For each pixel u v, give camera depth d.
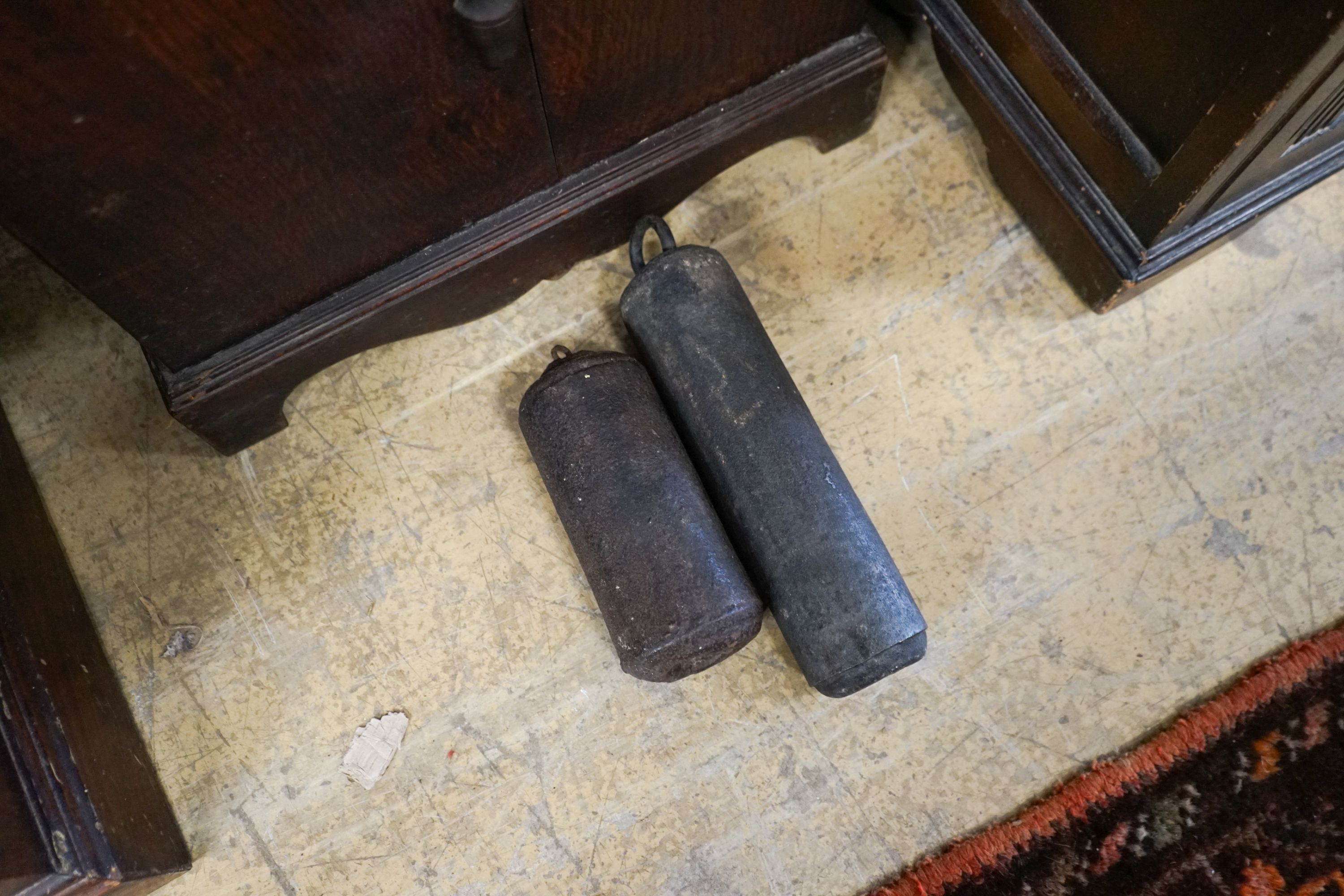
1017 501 1.61
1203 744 1.49
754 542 1.40
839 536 1.36
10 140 0.99
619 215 1.59
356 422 1.65
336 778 1.52
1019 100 1.57
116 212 1.14
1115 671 1.54
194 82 1.05
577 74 1.33
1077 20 1.42
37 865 1.22
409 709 1.54
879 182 1.75
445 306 1.56
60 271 1.18
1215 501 1.60
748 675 1.55
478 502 1.62
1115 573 1.58
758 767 1.52
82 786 1.30
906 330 1.69
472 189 1.42
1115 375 1.66
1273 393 1.65
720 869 1.48
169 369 1.44
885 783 1.51
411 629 1.57
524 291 1.65
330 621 1.57
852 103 1.66
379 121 1.22
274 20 1.03
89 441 1.64
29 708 1.30
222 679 1.55
